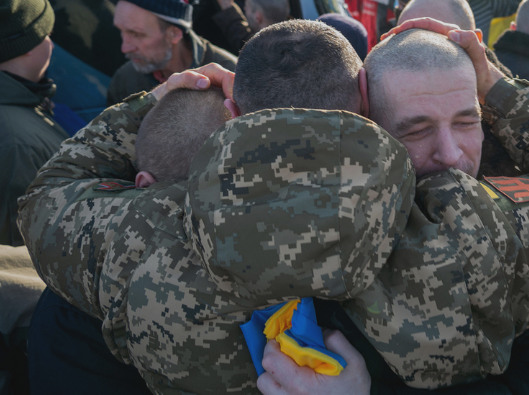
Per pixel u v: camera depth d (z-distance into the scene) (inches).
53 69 114.0
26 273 59.3
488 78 46.4
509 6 147.7
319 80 37.2
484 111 48.6
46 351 45.5
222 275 31.0
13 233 78.7
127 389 44.0
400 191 32.4
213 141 33.0
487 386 34.9
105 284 36.7
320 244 28.6
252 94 38.3
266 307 32.7
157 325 33.6
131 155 52.4
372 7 161.3
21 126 80.0
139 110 52.6
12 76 84.3
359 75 40.0
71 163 50.4
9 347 53.7
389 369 35.7
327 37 38.3
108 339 37.6
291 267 28.8
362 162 30.5
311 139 30.4
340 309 36.1
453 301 31.4
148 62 99.7
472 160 40.6
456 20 64.6
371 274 30.6
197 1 103.9
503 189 37.2
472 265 32.2
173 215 37.4
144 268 34.8
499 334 34.1
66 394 43.7
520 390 36.0
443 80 37.2
